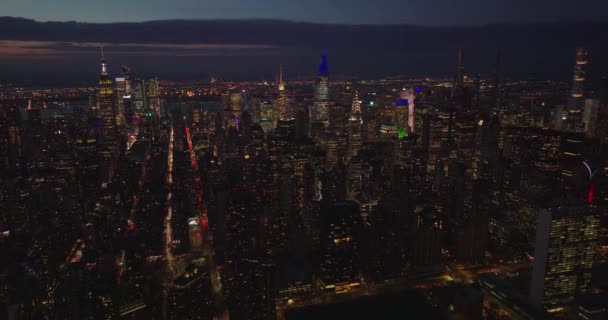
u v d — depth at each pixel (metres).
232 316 191.12
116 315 197.38
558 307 181.62
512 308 179.38
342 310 188.88
